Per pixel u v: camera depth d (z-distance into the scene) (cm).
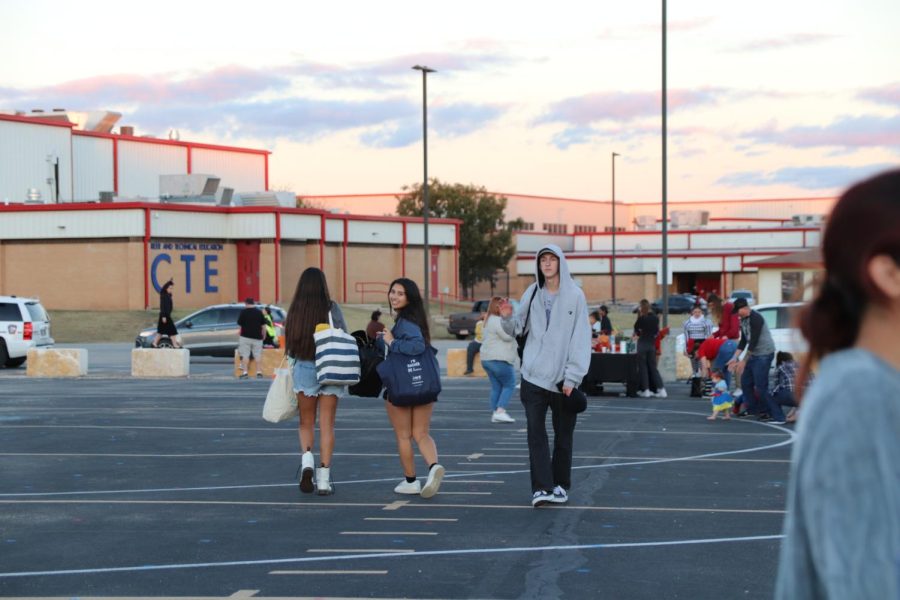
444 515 906
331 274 6456
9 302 3050
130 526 871
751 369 1688
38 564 741
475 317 5006
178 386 2448
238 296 5906
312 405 1015
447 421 1688
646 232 9938
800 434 191
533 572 707
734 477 1109
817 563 183
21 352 3044
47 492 1038
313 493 1020
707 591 657
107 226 5562
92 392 2269
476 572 708
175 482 1095
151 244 5588
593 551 768
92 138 7225
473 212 9131
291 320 995
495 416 1669
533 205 11525
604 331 2642
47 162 6762
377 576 699
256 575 704
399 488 1014
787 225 10850
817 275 197
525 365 935
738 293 5484
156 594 659
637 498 984
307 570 717
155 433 1526
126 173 7462
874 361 186
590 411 1848
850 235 185
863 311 189
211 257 5819
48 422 1670
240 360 2745
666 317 3105
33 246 5706
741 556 752
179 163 7838
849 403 181
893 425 178
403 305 981
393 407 994
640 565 726
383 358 995
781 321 2456
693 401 2069
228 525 872
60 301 5672
